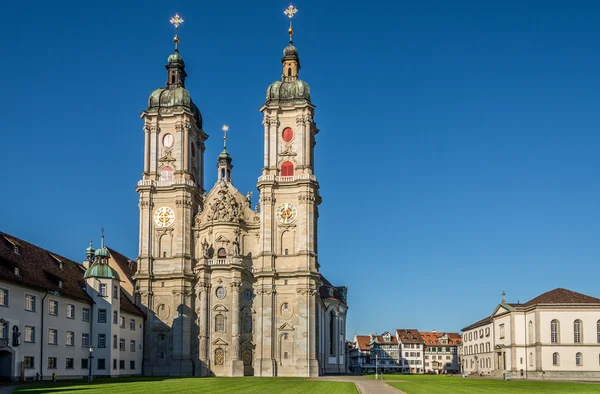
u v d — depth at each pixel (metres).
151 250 120.69
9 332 75.69
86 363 95.19
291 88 123.19
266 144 121.38
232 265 114.44
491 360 146.38
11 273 78.12
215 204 120.88
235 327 112.81
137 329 114.38
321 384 75.44
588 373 121.44
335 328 155.88
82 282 98.81
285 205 119.38
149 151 123.94
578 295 126.44
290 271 116.75
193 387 64.88
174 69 130.12
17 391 56.09
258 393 55.72
